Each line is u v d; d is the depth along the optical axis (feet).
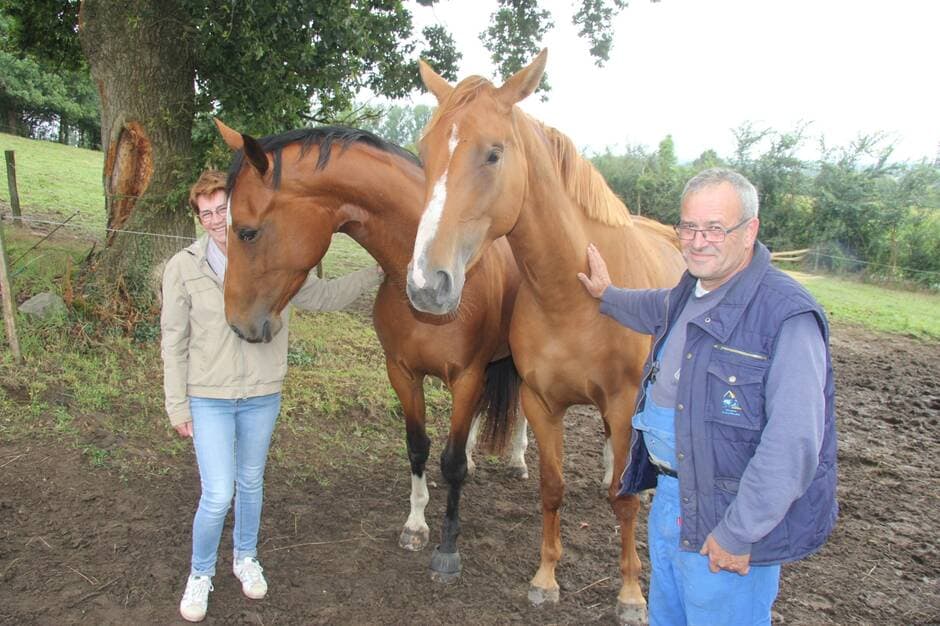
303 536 10.89
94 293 18.31
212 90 19.51
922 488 14.39
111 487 11.41
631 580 9.47
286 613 8.92
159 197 19.08
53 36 23.91
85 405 13.98
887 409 20.27
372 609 9.17
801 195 57.00
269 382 8.45
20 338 15.89
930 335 32.89
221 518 8.23
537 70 6.82
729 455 5.39
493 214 6.88
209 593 9.16
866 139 55.72
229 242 8.23
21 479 11.20
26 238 26.02
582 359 8.64
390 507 12.16
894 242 52.60
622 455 9.05
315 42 18.66
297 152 8.41
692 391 5.49
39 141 78.89
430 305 6.28
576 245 8.16
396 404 16.40
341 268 31.96
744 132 59.00
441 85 7.61
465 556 10.77
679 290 6.24
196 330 8.01
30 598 8.66
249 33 16.62
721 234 5.23
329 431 14.93
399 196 8.87
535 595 9.63
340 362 18.90
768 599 5.85
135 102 18.63
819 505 5.37
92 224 32.96
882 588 10.50
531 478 14.12
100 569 9.36
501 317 10.77
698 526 5.57
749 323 5.29
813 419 4.83
